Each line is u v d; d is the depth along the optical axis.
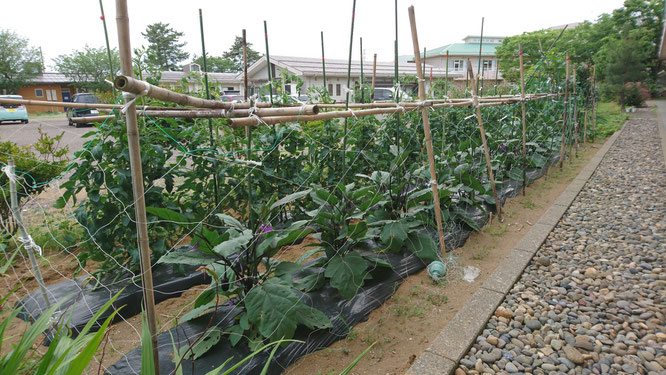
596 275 3.58
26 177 4.11
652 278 3.49
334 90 17.25
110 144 3.18
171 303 3.27
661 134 12.38
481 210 4.97
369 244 3.81
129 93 1.61
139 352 2.46
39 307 3.03
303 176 4.64
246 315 2.48
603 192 6.30
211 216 4.01
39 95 31.83
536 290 3.36
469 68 4.70
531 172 7.16
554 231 4.71
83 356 1.31
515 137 7.15
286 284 2.49
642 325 2.81
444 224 4.26
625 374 2.36
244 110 2.29
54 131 13.61
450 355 2.47
